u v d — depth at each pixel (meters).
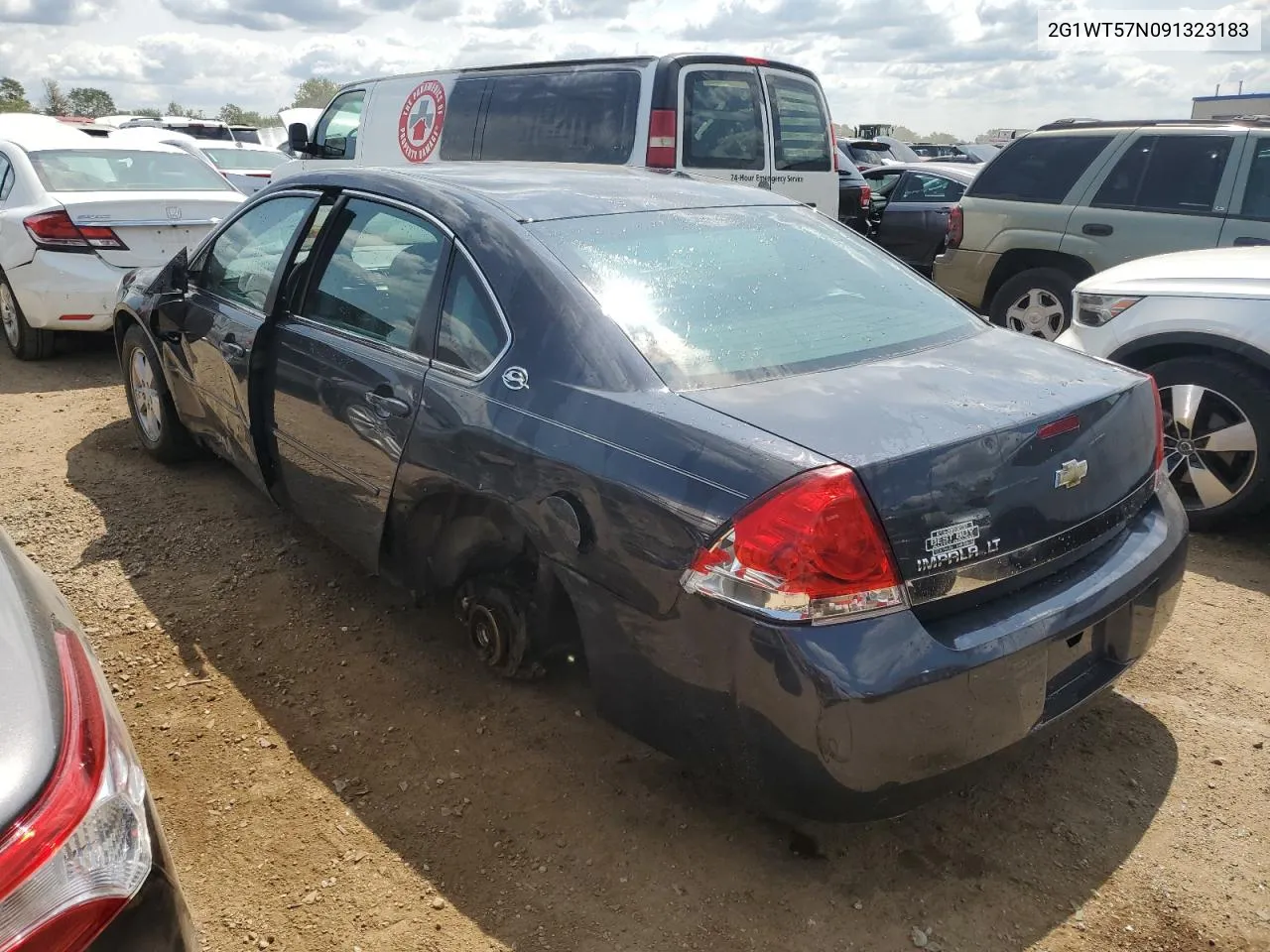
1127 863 2.58
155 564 4.06
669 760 2.92
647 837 2.62
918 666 2.12
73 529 4.37
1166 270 4.78
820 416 2.31
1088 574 2.52
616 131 7.28
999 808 2.77
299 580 3.95
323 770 2.88
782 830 2.66
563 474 2.50
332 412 3.33
